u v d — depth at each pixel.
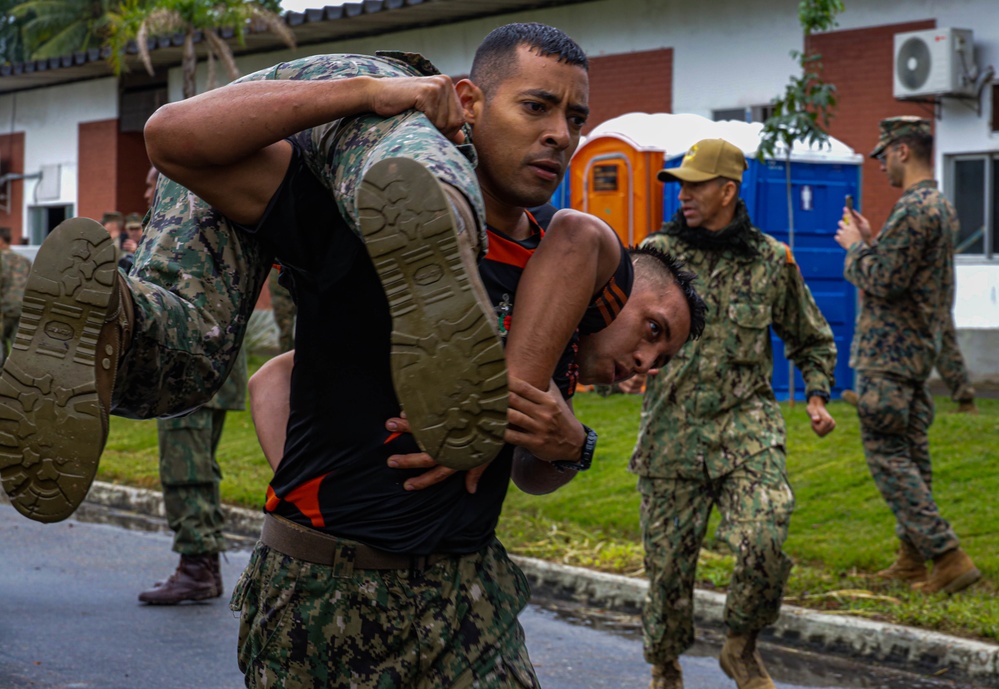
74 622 5.96
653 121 11.96
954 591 6.14
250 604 2.36
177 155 2.06
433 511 2.28
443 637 2.27
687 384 4.78
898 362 6.32
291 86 2.03
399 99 1.99
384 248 1.72
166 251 2.20
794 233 11.13
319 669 2.28
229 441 11.00
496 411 1.77
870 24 13.20
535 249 2.40
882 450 6.38
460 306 1.73
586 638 6.02
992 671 5.36
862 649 5.75
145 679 5.10
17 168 24.77
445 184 1.79
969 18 12.52
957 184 12.96
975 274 12.88
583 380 2.72
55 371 1.89
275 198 2.15
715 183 4.89
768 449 4.75
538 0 15.49
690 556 4.80
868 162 13.34
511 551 7.33
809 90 11.11
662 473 4.79
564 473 2.62
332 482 2.27
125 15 19.02
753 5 14.04
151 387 2.15
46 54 33.03
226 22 17.03
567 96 2.24
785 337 5.20
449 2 15.49
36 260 1.88
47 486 1.93
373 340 2.22
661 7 14.87
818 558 6.70
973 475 7.74
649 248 2.80
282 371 2.56
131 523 8.77
